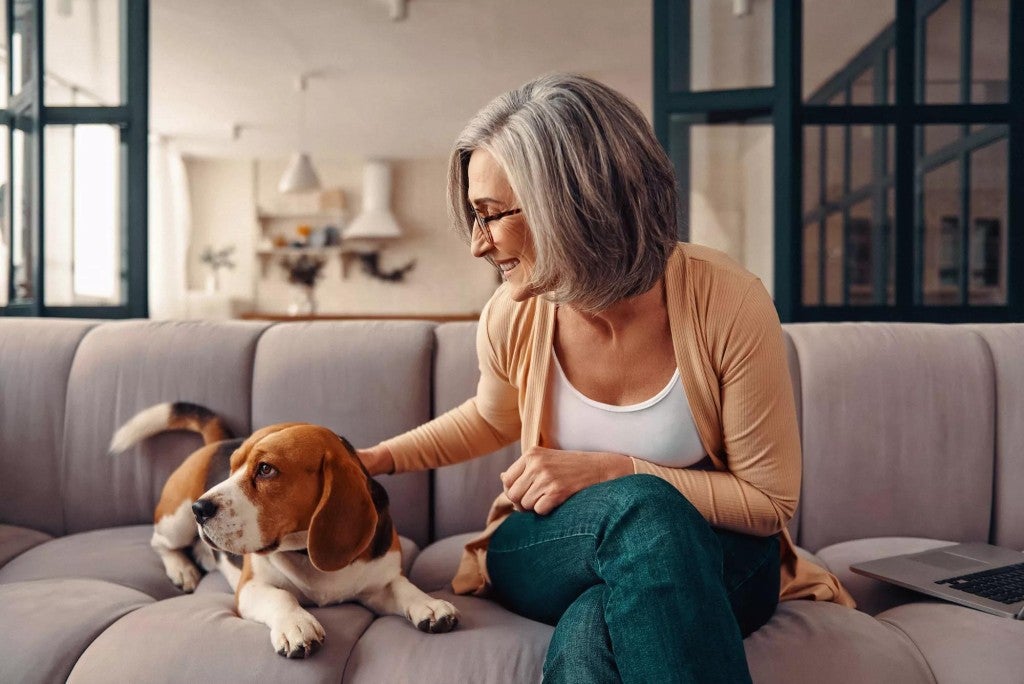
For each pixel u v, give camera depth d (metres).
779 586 1.24
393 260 9.96
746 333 1.15
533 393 1.24
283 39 5.66
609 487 1.04
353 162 9.96
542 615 1.20
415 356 1.85
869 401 1.78
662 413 1.18
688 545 0.93
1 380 1.87
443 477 1.82
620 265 1.04
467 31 5.52
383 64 6.25
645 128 1.05
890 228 2.98
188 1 4.96
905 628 1.23
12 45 2.94
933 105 2.91
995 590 1.29
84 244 2.90
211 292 9.45
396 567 1.35
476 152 1.10
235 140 8.77
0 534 1.73
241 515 1.15
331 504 1.19
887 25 2.96
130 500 1.84
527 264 1.12
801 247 2.98
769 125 3.08
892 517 1.76
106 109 2.89
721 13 3.09
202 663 1.10
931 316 2.94
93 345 1.92
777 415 1.16
